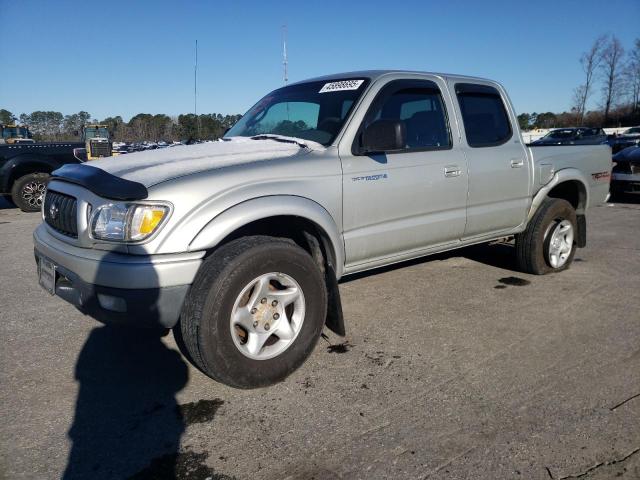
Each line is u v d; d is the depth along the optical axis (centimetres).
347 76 406
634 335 372
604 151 562
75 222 296
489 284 493
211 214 280
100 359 341
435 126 416
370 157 360
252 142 373
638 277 516
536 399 285
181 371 324
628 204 1075
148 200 270
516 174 468
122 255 271
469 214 434
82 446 250
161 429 263
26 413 278
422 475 226
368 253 369
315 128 375
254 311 295
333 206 337
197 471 231
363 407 280
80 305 284
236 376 287
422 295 462
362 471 229
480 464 232
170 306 275
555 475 225
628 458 235
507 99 484
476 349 351
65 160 1062
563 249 527
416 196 387
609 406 277
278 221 329
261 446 248
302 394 295
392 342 364
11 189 1033
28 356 346
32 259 613
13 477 227
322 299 321
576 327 387
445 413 273
